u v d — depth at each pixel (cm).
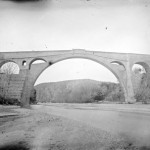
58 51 4547
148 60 4469
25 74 4219
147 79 4262
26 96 4184
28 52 4394
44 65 4494
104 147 497
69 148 495
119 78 4606
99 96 6875
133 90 4288
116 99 5725
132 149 490
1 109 1888
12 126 858
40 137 622
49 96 11562
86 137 619
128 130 744
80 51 4553
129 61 4491
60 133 695
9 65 4006
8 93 3781
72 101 8419
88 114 1631
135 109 2084
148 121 992
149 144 525
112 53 4609
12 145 522
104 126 866
